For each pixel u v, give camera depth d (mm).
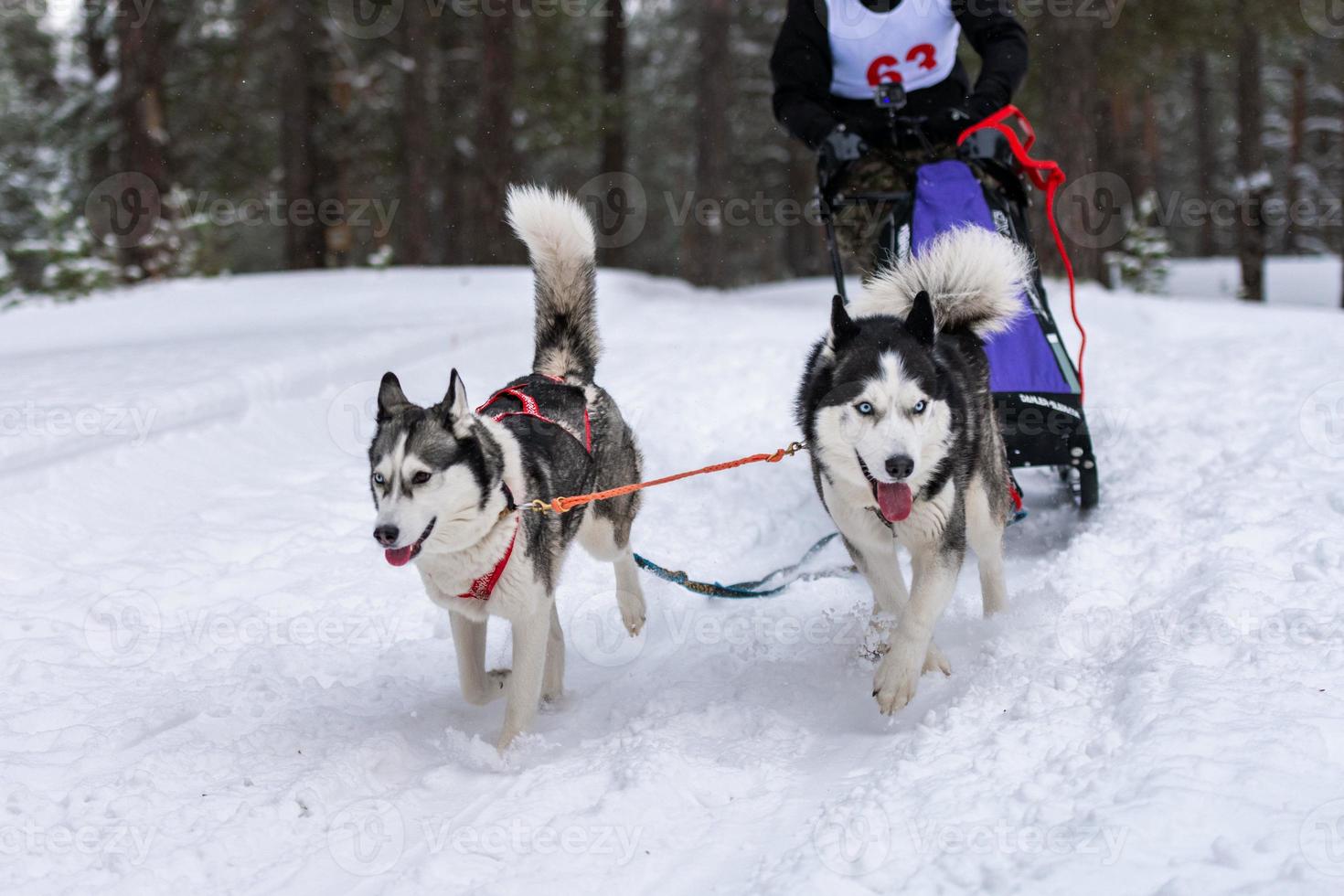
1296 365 6840
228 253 22359
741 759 3230
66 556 5023
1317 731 2715
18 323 13289
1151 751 2705
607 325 12102
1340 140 27656
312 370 7969
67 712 3682
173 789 3137
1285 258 30094
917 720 3369
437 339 9516
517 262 20094
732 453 6715
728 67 19656
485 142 19531
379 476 3195
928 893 2361
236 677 4004
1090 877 2277
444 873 2668
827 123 5285
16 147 21734
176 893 2668
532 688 3438
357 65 21328
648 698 3791
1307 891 2123
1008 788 2736
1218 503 4719
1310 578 3832
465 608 3453
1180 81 28828
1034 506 5520
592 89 22188
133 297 14945
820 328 11203
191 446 6422
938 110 5652
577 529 3873
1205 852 2314
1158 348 8188
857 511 3611
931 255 4055
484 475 3252
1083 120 14891
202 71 20219
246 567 5059
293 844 2881
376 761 3316
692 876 2635
